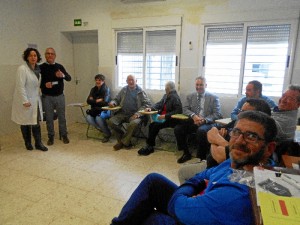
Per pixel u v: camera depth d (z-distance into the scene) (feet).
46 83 11.20
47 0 14.88
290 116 6.01
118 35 13.83
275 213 2.18
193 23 11.72
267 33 10.58
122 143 11.57
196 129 10.56
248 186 2.78
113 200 7.14
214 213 2.75
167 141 12.81
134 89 12.43
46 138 12.86
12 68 13.61
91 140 12.79
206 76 12.14
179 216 3.10
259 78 11.10
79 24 14.40
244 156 3.18
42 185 7.90
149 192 4.32
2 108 13.24
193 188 3.61
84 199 7.16
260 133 3.11
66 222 6.09
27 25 14.28
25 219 6.15
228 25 11.18
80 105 12.75
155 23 12.50
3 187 7.69
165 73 13.06
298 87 6.16
